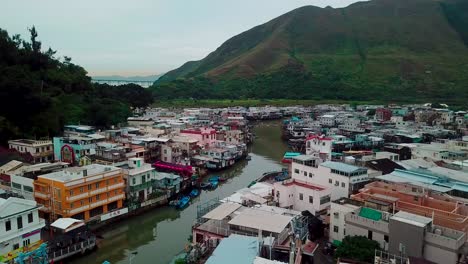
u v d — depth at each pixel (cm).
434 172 7969
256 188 8094
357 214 5550
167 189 8912
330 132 17562
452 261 4434
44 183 7025
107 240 6950
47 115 12638
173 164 11025
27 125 12094
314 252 5647
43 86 14838
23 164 8838
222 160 12269
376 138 14950
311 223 6294
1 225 5316
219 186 10538
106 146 10475
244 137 16962
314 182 7931
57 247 5759
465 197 6650
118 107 17088
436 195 6288
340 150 13800
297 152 14575
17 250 5459
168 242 6900
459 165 8962
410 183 6900
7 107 11619
